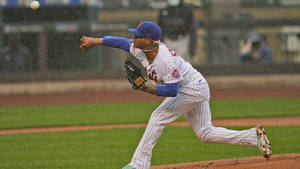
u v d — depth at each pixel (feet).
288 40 223.51
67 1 205.77
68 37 206.28
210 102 165.89
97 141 98.84
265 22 222.07
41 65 205.77
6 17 203.41
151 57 57.52
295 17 225.35
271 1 225.76
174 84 56.59
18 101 176.14
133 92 195.83
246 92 194.49
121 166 76.59
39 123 126.11
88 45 62.64
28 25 204.23
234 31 219.61
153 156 83.51
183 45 205.46
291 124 118.01
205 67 214.48
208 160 79.20
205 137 63.00
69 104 166.30
